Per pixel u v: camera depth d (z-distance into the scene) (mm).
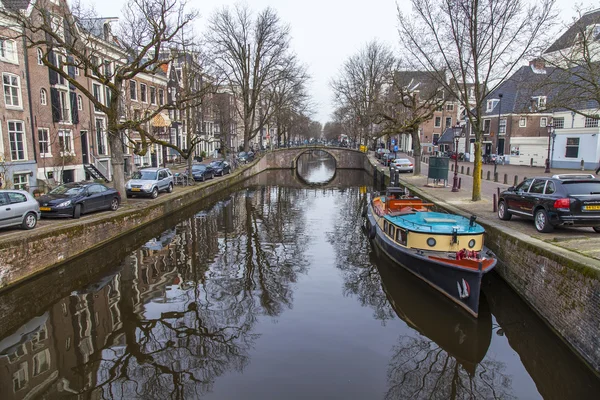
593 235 9852
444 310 9672
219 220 20141
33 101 21531
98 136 28281
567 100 12062
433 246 10406
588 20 12688
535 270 8555
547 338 7965
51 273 11195
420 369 7242
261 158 47156
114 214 14797
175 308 9727
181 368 7227
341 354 7695
